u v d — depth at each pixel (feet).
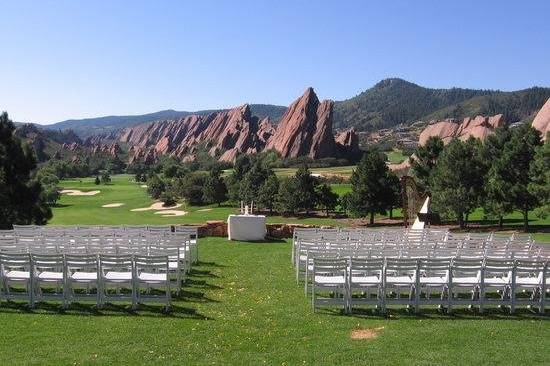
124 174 610.24
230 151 622.54
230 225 79.56
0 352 30.91
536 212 111.14
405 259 39.65
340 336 34.40
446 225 136.77
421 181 148.46
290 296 45.29
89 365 29.25
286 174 392.68
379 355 30.89
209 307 41.45
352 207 152.25
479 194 126.21
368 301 40.06
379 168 151.64
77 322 36.81
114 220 201.05
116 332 34.81
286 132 595.06
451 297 40.27
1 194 91.09
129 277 42.29
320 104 599.57
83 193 334.03
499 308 41.47
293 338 34.01
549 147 107.04
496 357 30.50
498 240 59.93
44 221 100.42
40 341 32.86
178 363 29.71
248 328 36.06
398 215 188.14
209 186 245.24
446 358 30.37
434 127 542.16
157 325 36.42
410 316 39.17
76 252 46.34
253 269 57.47
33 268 39.99
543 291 39.96
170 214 224.12
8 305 40.73
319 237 60.85
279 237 84.38
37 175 302.86
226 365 29.48
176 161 557.74
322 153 570.46
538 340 33.55
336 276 43.21
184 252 51.24
